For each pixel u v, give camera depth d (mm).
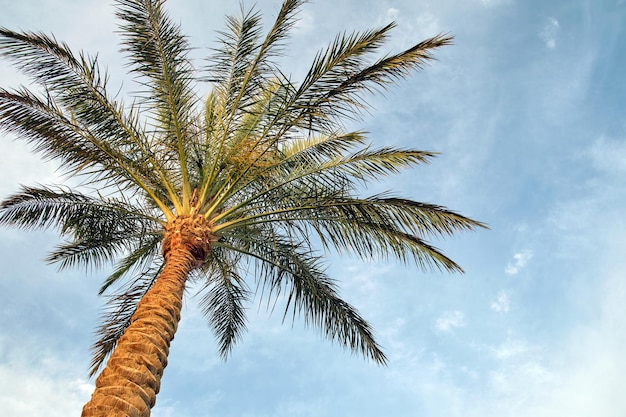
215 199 11047
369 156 10930
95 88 10438
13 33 9922
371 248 11039
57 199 10828
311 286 11336
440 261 10938
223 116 11156
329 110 10062
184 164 10984
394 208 10586
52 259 11883
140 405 6824
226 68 10969
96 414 6500
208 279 12812
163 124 11172
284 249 11547
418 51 9852
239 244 12062
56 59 10258
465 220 10445
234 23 11078
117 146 10703
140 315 8219
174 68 10727
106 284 12641
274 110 11320
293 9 10492
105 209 11086
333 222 11008
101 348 11703
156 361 7527
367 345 11570
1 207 10680
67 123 10352
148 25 10609
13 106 10102
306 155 11234
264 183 11234
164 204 11094
